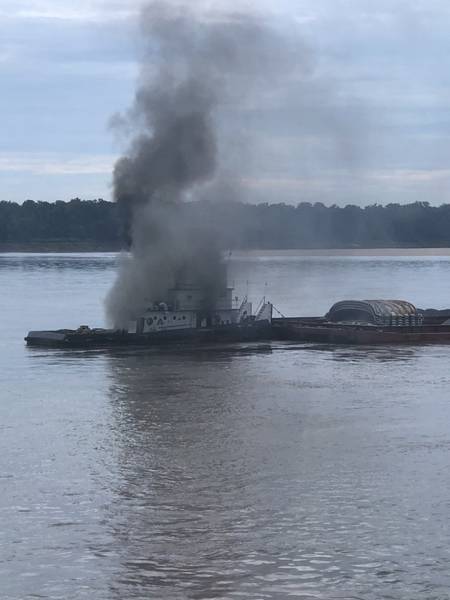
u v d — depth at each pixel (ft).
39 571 205.05
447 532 224.53
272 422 334.65
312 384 414.00
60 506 242.99
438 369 460.96
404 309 631.97
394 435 314.76
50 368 460.96
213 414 348.59
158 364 474.08
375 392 394.11
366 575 203.00
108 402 371.97
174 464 279.69
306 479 264.11
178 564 208.33
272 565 207.51
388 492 252.62
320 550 214.90
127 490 254.88
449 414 347.97
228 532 225.15
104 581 200.54
